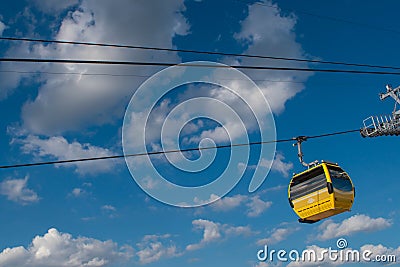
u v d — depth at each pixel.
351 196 23.17
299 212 24.27
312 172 23.78
